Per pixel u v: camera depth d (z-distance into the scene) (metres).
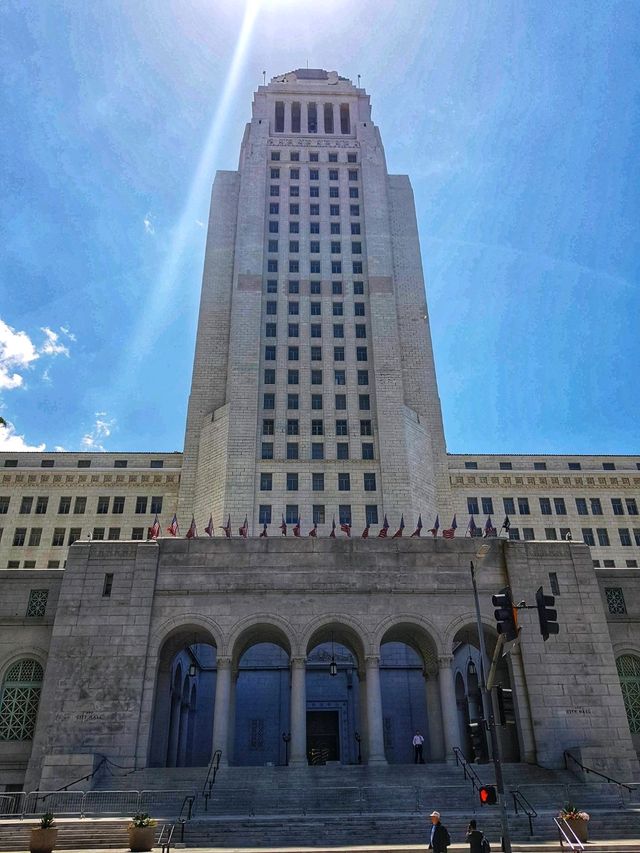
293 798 28.84
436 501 70.12
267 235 81.06
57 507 71.31
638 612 39.59
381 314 76.00
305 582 37.44
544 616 18.78
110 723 33.41
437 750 37.22
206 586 37.16
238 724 52.34
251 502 65.00
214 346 76.44
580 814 24.33
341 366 73.88
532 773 32.62
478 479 74.69
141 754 32.88
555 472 75.12
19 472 72.19
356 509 65.50
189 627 37.00
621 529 73.38
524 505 74.00
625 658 38.88
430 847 19.58
